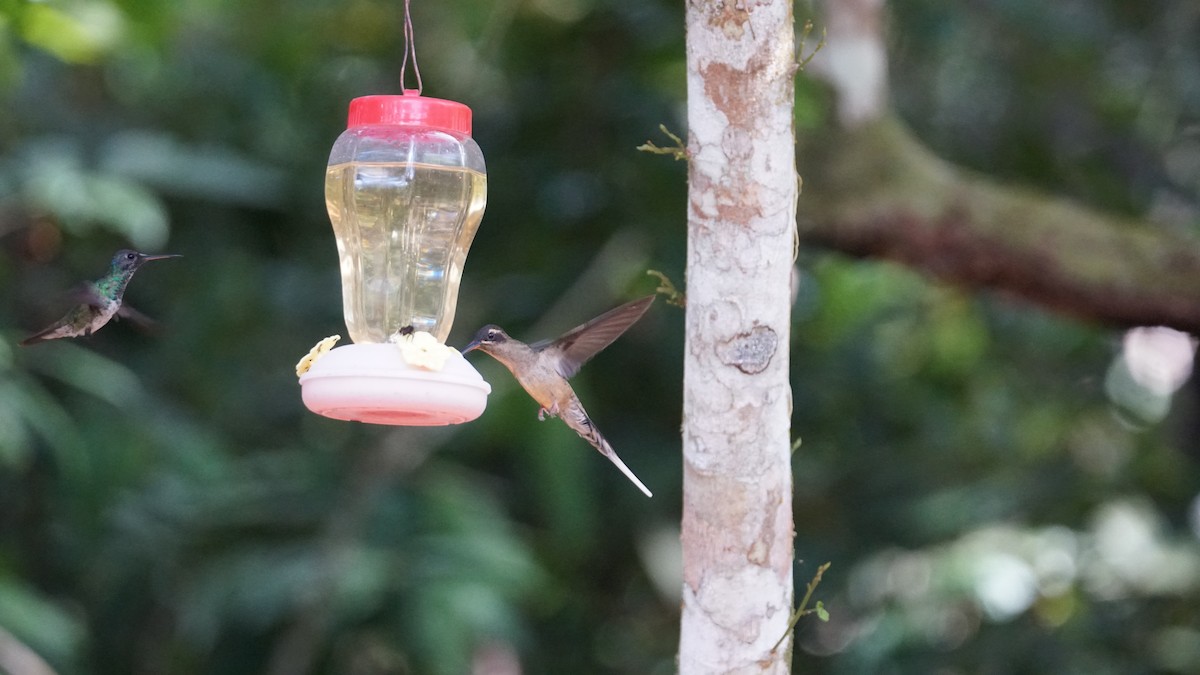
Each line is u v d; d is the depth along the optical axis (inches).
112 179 464.1
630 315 287.1
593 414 509.4
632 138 508.4
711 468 200.4
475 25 499.2
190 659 521.7
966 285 380.5
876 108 382.6
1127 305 363.3
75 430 483.2
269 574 490.6
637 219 520.1
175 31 534.6
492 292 546.9
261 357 595.2
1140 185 591.5
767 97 198.8
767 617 201.2
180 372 563.8
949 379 602.9
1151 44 578.2
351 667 509.4
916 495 593.3
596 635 619.2
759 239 199.0
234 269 553.9
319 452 544.7
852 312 536.4
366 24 587.5
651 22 486.9
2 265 510.6
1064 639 542.9
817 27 407.8
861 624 587.5
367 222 267.0
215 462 513.3
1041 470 588.4
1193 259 360.8
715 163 199.3
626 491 564.4
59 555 546.9
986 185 380.2
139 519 513.0
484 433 498.9
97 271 539.8
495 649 576.1
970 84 588.4
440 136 269.4
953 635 582.6
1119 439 623.5
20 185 465.7
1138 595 556.1
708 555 201.2
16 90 537.0
